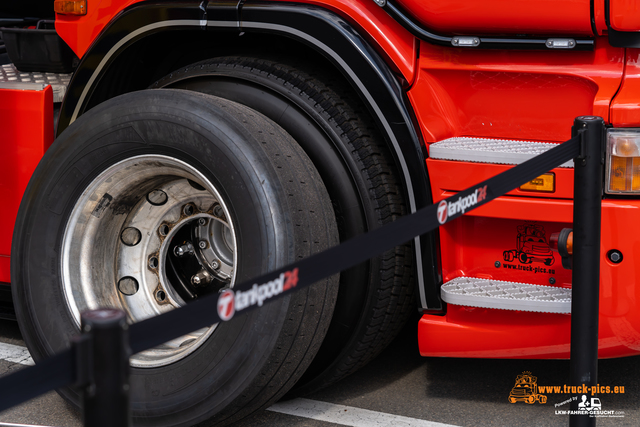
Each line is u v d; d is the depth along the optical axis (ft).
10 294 10.06
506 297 7.27
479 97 7.61
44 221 8.26
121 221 8.55
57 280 8.20
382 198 8.00
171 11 8.20
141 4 8.41
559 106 7.35
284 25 7.77
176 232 8.59
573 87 7.22
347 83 8.18
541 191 7.20
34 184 8.36
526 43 7.14
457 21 7.20
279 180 7.24
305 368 7.73
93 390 3.48
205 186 7.63
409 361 9.68
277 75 8.22
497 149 7.24
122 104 7.92
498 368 9.38
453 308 7.84
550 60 7.22
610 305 7.11
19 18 13.07
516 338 7.63
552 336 7.50
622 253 7.00
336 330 8.21
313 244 7.38
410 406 8.43
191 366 7.36
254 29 7.89
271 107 8.19
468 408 8.33
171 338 3.81
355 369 8.70
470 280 7.82
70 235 8.23
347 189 8.00
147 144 7.75
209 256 8.66
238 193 7.25
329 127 7.96
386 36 7.56
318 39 7.67
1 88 9.32
